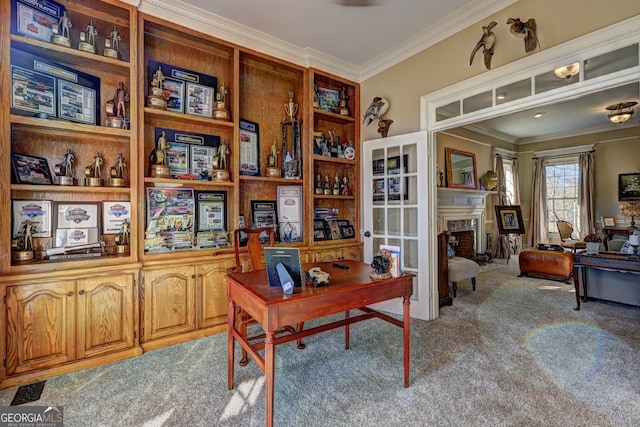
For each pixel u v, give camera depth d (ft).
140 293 7.97
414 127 10.76
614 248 17.49
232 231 10.11
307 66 11.39
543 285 15.21
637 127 20.29
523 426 5.24
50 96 7.30
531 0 7.78
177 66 9.53
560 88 7.32
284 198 11.40
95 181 7.70
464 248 20.92
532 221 24.84
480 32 8.88
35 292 6.60
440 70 9.91
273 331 4.80
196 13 8.73
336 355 7.86
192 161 9.69
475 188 20.95
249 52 10.08
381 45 10.74
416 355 7.82
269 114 11.46
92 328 7.25
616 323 10.11
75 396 6.09
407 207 10.94
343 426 5.26
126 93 8.29
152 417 5.48
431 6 8.61
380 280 6.01
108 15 8.15
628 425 5.28
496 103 8.55
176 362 7.47
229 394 6.19
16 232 6.97
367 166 12.18
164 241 8.67
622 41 6.41
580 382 6.61
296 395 6.15
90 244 7.90
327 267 7.21
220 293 9.25
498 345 8.41
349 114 12.85
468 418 5.44
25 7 6.82
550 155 23.90
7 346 6.31
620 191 20.80
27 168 7.07
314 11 8.79
